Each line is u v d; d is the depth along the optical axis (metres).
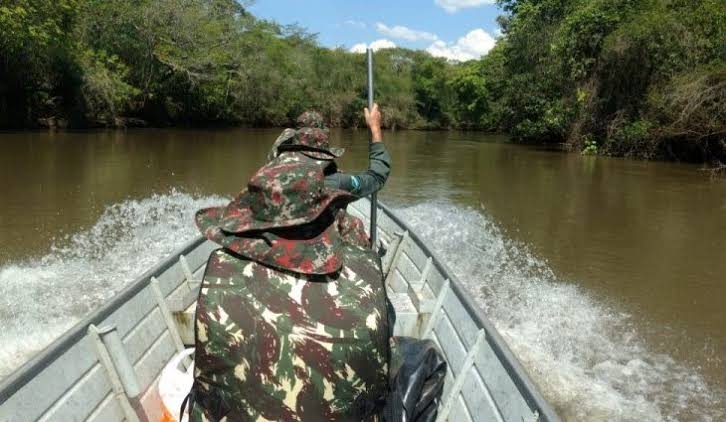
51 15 20.89
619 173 13.91
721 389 3.89
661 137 16.31
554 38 20.92
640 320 5.02
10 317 4.60
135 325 2.76
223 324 1.49
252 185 1.61
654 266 6.51
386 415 2.13
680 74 15.83
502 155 18.77
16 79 21.66
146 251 6.54
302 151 2.12
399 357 2.03
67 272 5.73
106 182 10.89
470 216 8.93
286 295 1.51
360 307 1.54
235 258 1.58
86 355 2.29
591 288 5.79
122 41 26.36
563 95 21.11
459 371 2.60
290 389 1.47
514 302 5.37
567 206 9.79
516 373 2.00
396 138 30.03
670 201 10.30
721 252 7.08
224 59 31.48
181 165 13.72
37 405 1.95
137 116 28.80
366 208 5.84
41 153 15.15
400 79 49.72
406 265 4.29
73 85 23.30
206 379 1.53
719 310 5.25
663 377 4.04
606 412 3.59
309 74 41.59
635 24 16.98
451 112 49.28
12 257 6.16
